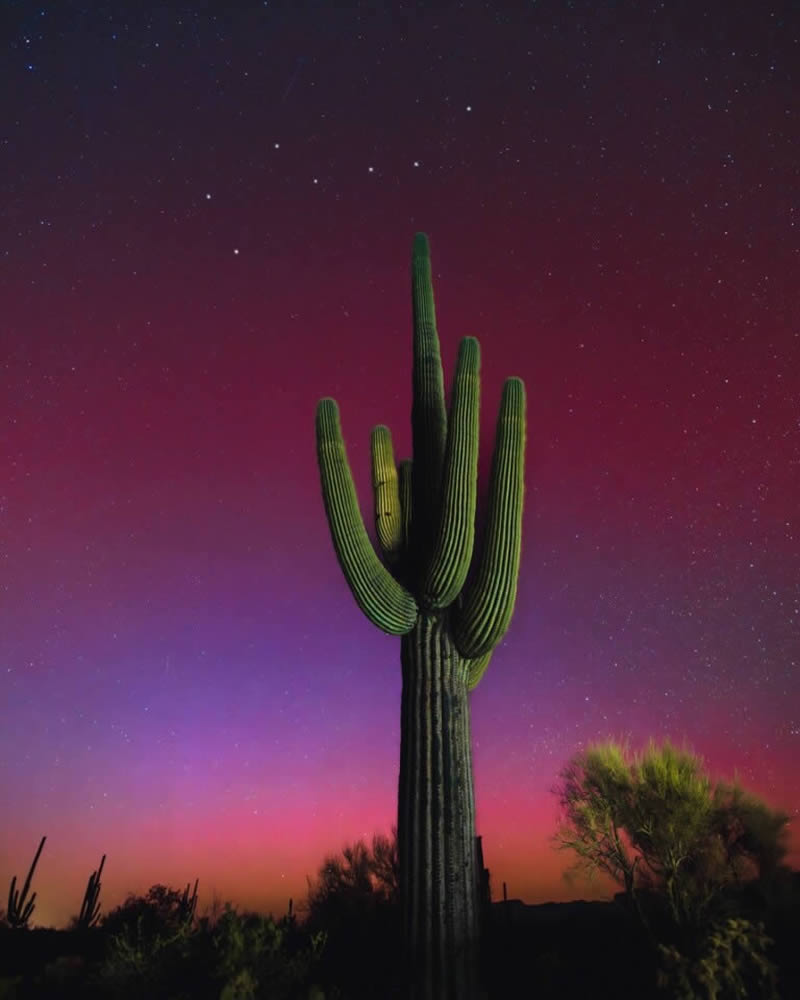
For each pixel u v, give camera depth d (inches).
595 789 410.6
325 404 301.9
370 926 453.1
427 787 258.8
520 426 285.3
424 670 273.9
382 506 313.1
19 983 287.9
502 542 272.2
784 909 321.7
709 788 400.5
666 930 296.7
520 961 277.4
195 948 264.7
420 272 346.6
